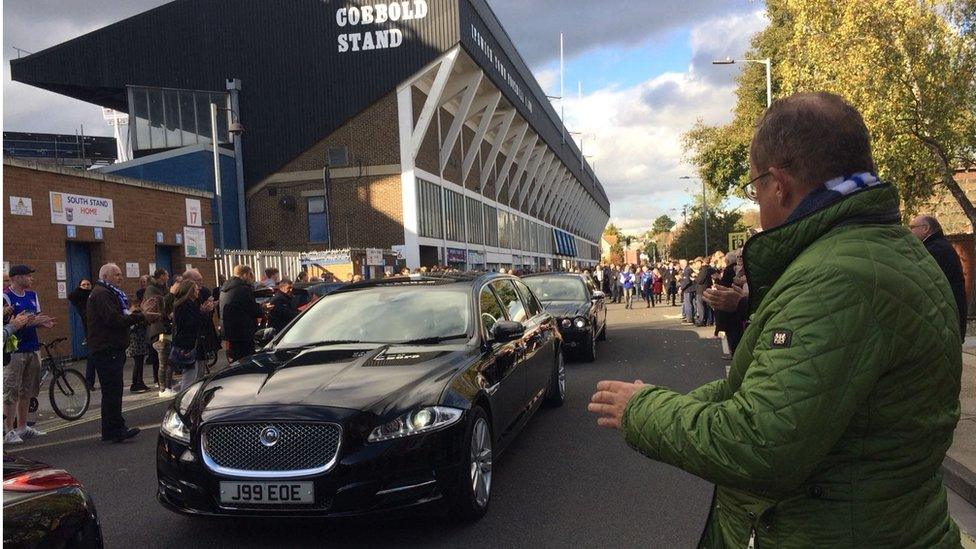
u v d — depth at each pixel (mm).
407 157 29422
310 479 3820
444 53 29000
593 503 4719
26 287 8500
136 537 4352
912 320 1333
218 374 4762
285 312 10695
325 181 29703
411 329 5363
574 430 6785
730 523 1605
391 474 3891
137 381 10844
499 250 46188
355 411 3945
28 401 7609
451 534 4223
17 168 13242
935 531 1405
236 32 30469
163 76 30984
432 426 4074
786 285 1414
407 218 29422
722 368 10508
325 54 29797
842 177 1483
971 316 14852
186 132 30141
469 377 4586
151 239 16984
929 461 1384
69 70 31562
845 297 1321
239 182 29469
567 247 75750
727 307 3502
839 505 1376
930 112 13664
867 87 13758
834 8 14484
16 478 2645
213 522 4582
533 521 4406
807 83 15586
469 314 5477
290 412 3914
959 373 1433
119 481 5672
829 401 1293
